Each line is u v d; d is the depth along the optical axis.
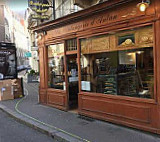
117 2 4.95
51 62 8.12
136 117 4.89
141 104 4.79
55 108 7.74
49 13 13.41
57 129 5.23
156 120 4.51
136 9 4.77
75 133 4.89
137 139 4.38
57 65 7.77
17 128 5.81
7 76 11.10
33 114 6.92
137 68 5.07
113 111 5.45
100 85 5.99
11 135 5.24
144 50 4.86
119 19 5.17
